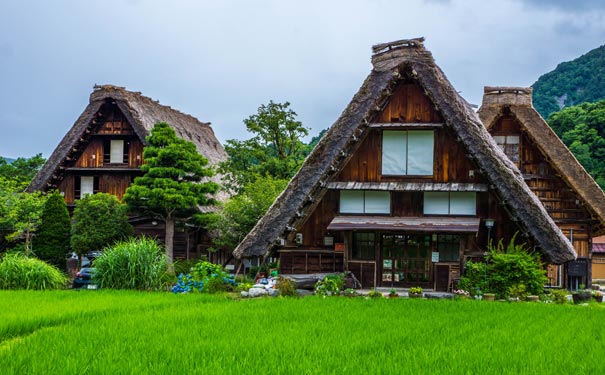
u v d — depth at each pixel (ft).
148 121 102.63
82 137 101.91
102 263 58.49
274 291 54.34
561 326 38.22
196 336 33.09
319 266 63.46
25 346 30.22
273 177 104.68
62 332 34.01
